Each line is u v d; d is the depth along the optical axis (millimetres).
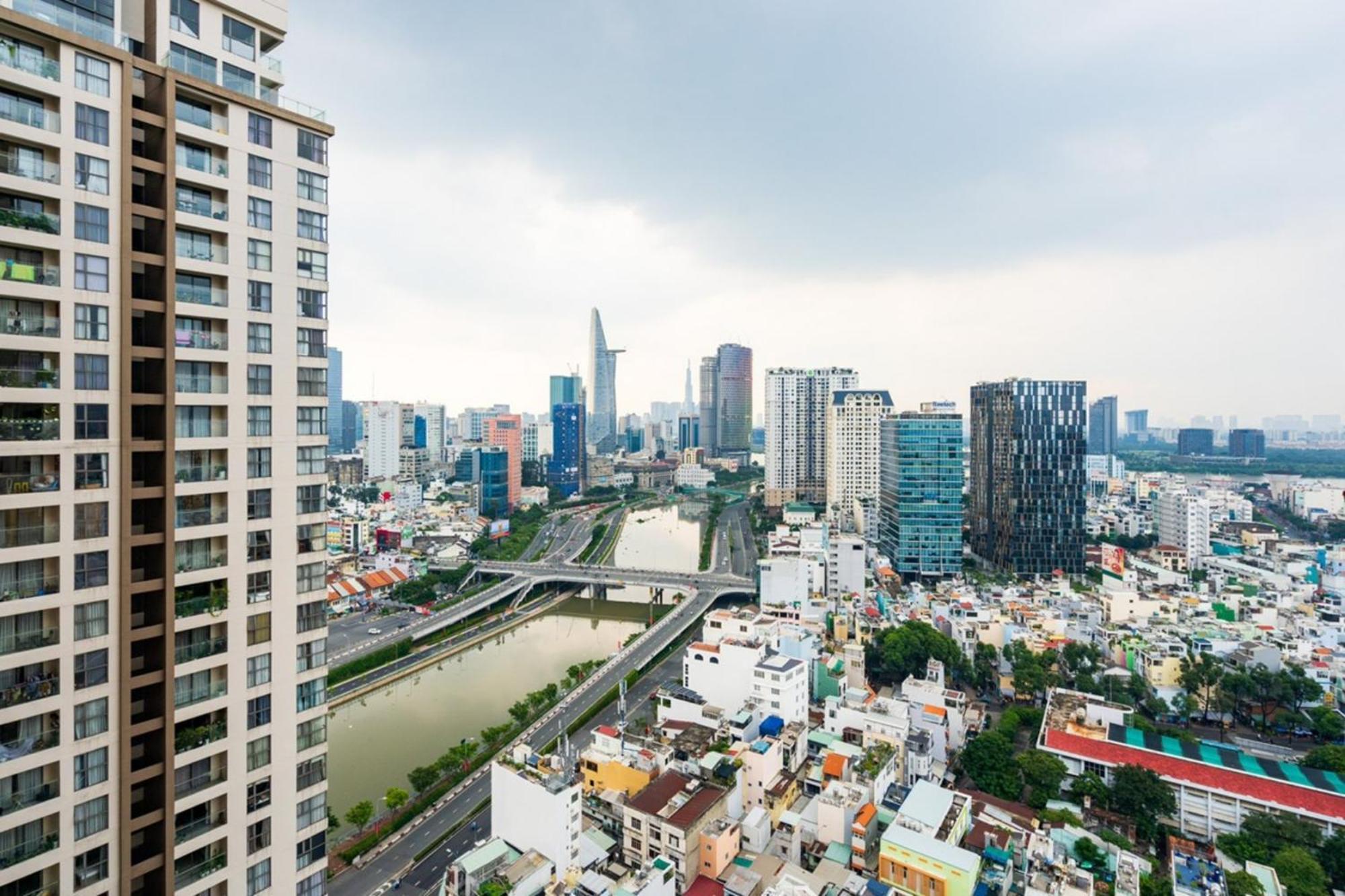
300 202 68812
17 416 52812
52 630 54312
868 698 166000
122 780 57156
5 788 52125
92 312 55812
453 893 97562
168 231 59656
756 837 117438
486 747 160625
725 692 170875
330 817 122938
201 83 61594
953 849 101938
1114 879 106938
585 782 137625
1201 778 132500
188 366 61875
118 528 57250
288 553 68125
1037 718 172000
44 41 53500
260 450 66125
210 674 63125
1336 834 117812
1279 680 175875
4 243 51875
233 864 64188
